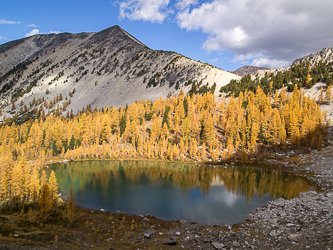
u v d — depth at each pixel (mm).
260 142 140000
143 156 144625
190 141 148625
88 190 70062
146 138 160250
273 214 43062
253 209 51250
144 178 88875
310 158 101500
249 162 119625
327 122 134500
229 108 173000
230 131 147625
